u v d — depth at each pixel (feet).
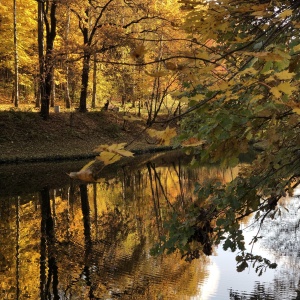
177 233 7.22
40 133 75.05
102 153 3.92
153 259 24.91
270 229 30.35
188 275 22.45
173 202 38.47
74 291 20.38
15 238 29.40
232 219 7.07
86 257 25.35
